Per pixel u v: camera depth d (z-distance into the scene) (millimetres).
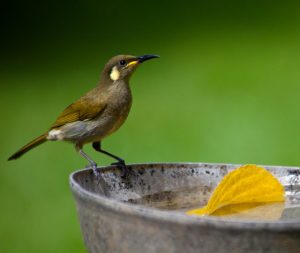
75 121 6836
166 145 12859
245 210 4340
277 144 12578
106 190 4492
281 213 4242
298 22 19609
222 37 18859
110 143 13023
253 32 19094
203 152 12602
